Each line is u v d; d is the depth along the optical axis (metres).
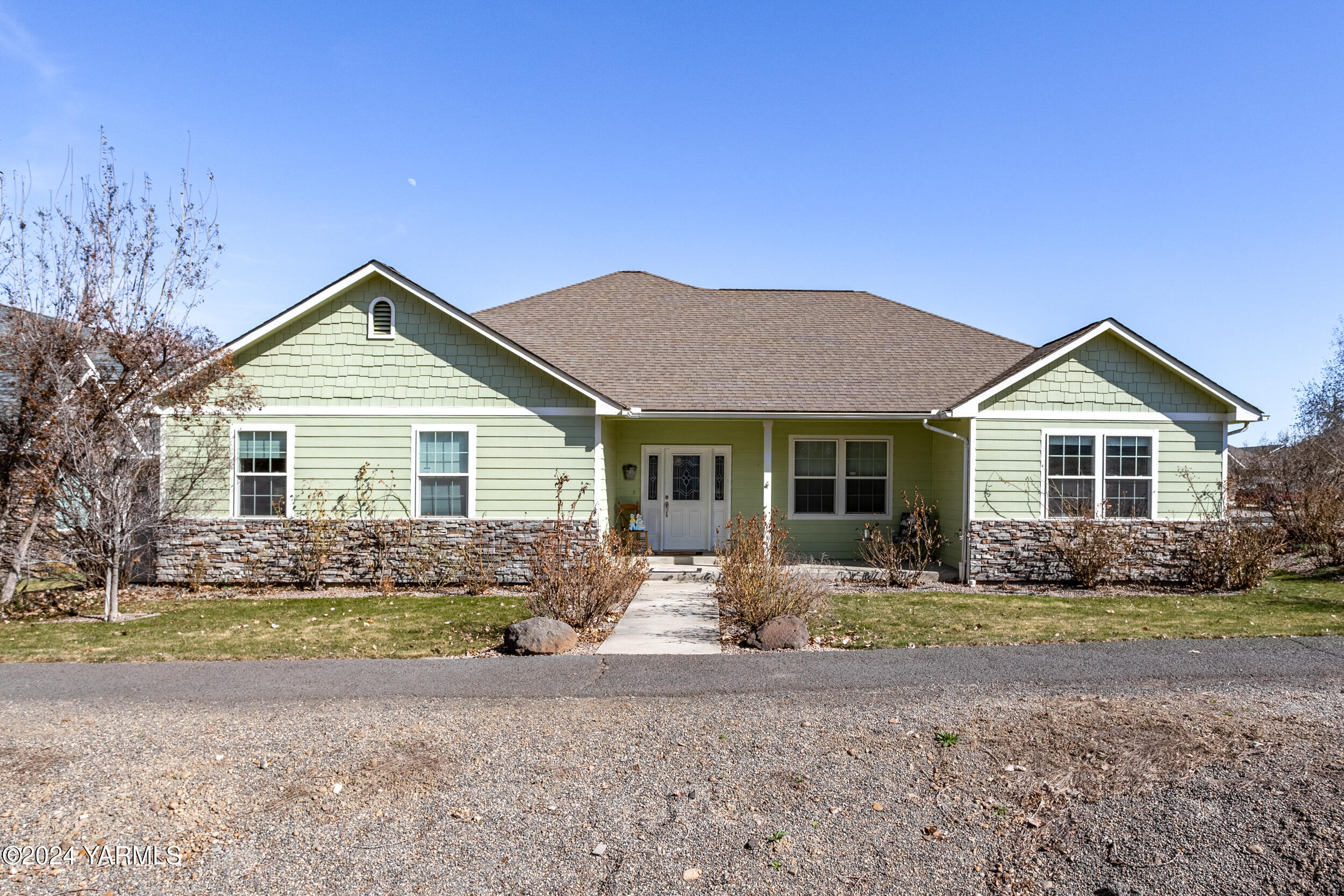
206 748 6.41
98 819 5.26
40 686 8.14
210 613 12.34
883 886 4.51
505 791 5.64
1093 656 8.97
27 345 12.66
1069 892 4.43
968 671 8.37
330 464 15.16
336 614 12.13
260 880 4.60
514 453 15.16
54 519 13.35
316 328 15.20
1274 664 8.51
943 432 15.28
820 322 20.30
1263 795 5.25
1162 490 15.14
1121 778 5.61
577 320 19.95
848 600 13.09
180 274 13.89
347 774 5.92
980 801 5.39
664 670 8.60
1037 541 14.94
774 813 5.30
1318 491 18.97
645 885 4.54
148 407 13.41
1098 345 15.18
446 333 15.23
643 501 17.83
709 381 16.98
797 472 17.69
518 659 9.21
